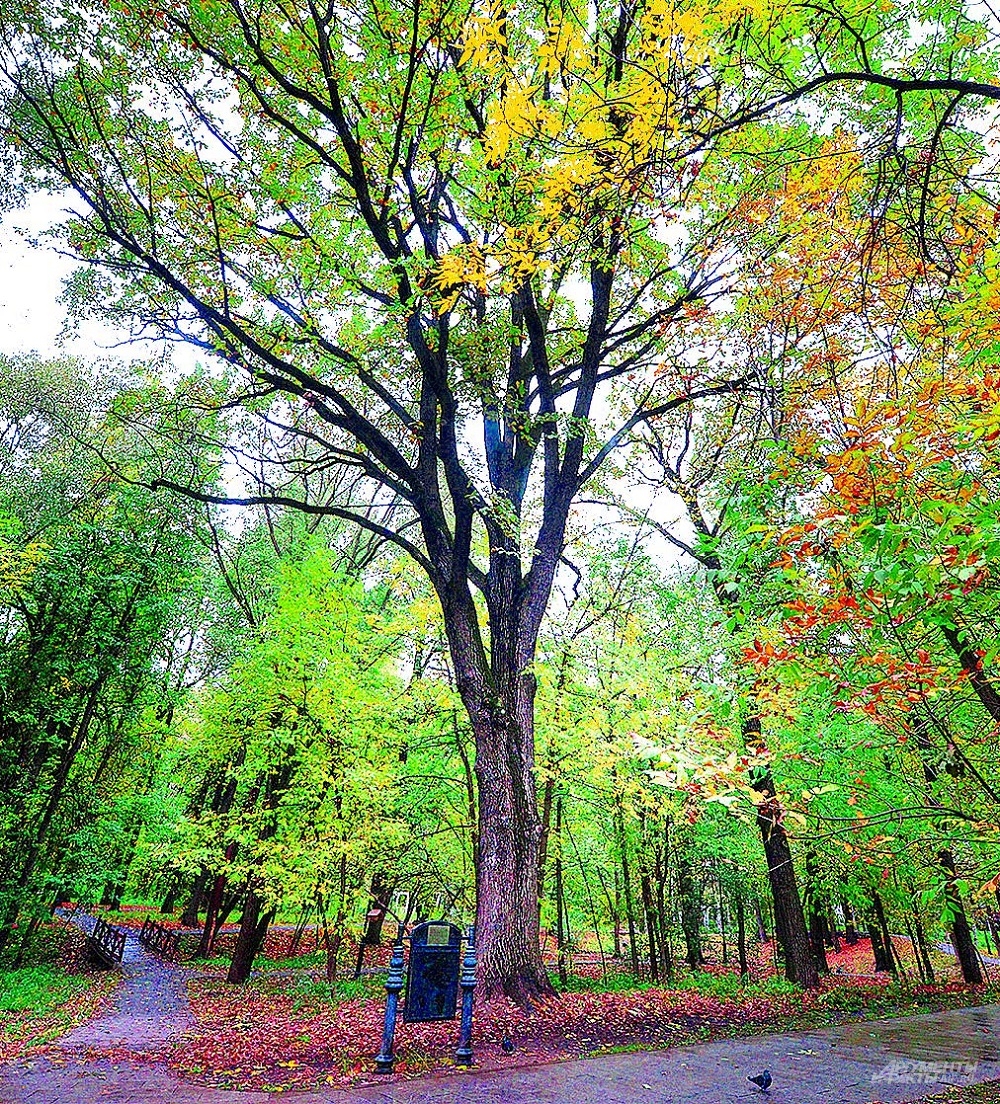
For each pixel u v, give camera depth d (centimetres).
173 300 1174
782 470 492
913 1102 640
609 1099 621
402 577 1738
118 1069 790
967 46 561
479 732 1091
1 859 1730
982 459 484
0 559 1655
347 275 1090
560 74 468
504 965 970
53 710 1781
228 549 2711
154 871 2489
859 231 539
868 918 1742
